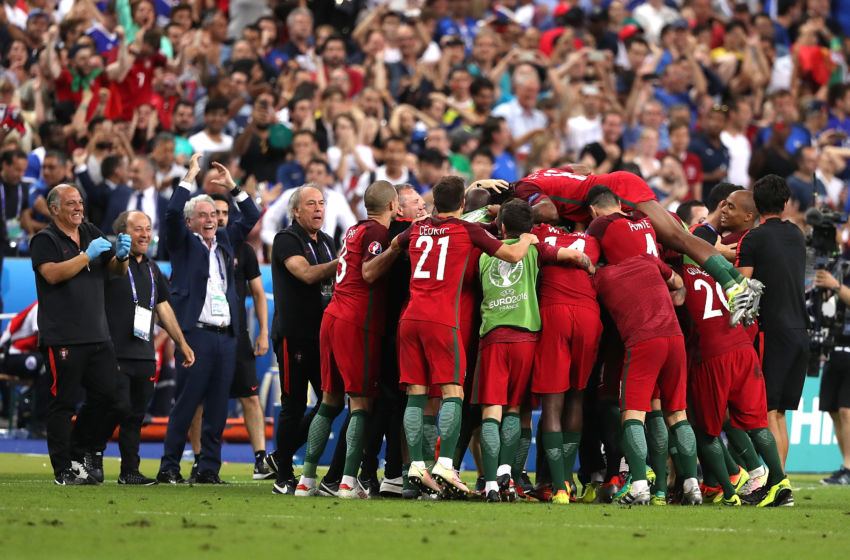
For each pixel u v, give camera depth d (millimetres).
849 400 38938
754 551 19391
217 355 33562
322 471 37688
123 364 32219
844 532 22469
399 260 28641
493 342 27297
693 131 65375
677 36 71250
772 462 28062
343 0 66938
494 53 65062
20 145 49000
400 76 61906
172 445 33094
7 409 49156
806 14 80750
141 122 53156
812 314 34469
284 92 57625
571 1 77188
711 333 28172
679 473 28672
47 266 29922
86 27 58594
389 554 18156
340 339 27703
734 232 30984
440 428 26750
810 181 54656
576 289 27562
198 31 60656
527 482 31734
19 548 18234
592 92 60469
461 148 53812
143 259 33281
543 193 29219
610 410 28688
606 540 20250
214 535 19922
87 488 29266
